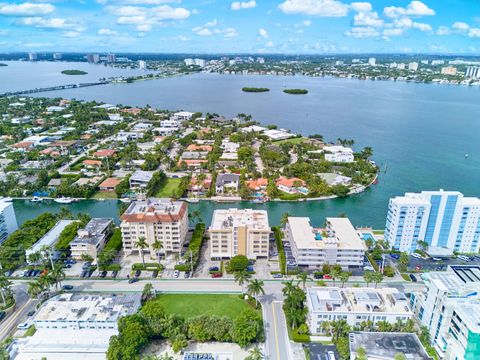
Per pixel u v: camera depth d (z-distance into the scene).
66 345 143.25
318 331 155.50
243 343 144.25
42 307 157.12
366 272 175.50
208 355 138.50
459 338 136.62
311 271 199.12
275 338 153.25
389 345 138.50
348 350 139.50
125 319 147.50
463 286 150.50
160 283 189.88
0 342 149.75
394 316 153.75
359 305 158.12
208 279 193.38
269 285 188.38
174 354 144.12
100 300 163.38
